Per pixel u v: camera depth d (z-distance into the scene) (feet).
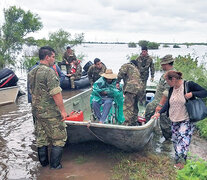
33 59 50.85
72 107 17.95
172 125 13.24
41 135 12.69
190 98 12.50
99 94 15.83
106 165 13.35
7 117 21.52
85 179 11.94
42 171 12.75
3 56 41.68
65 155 14.60
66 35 65.46
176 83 12.39
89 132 13.99
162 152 14.88
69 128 13.75
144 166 13.04
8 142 16.38
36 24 43.57
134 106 17.11
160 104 14.32
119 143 13.87
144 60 24.29
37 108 12.08
